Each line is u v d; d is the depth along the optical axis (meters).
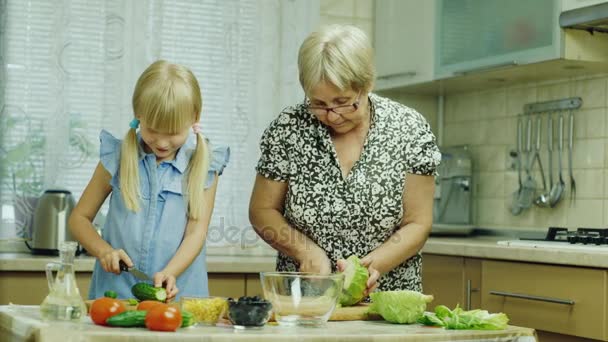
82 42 3.64
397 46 4.18
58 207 3.40
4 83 3.55
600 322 2.67
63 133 3.61
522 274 3.00
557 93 3.76
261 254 3.77
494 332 1.73
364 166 2.24
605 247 2.88
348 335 1.59
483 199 4.16
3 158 3.55
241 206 3.81
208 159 2.40
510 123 4.02
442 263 3.46
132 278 2.35
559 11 3.23
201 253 2.45
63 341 1.49
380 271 2.18
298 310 1.75
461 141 4.35
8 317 1.72
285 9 3.92
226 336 1.52
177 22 3.79
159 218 2.37
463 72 3.74
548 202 3.74
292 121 2.27
